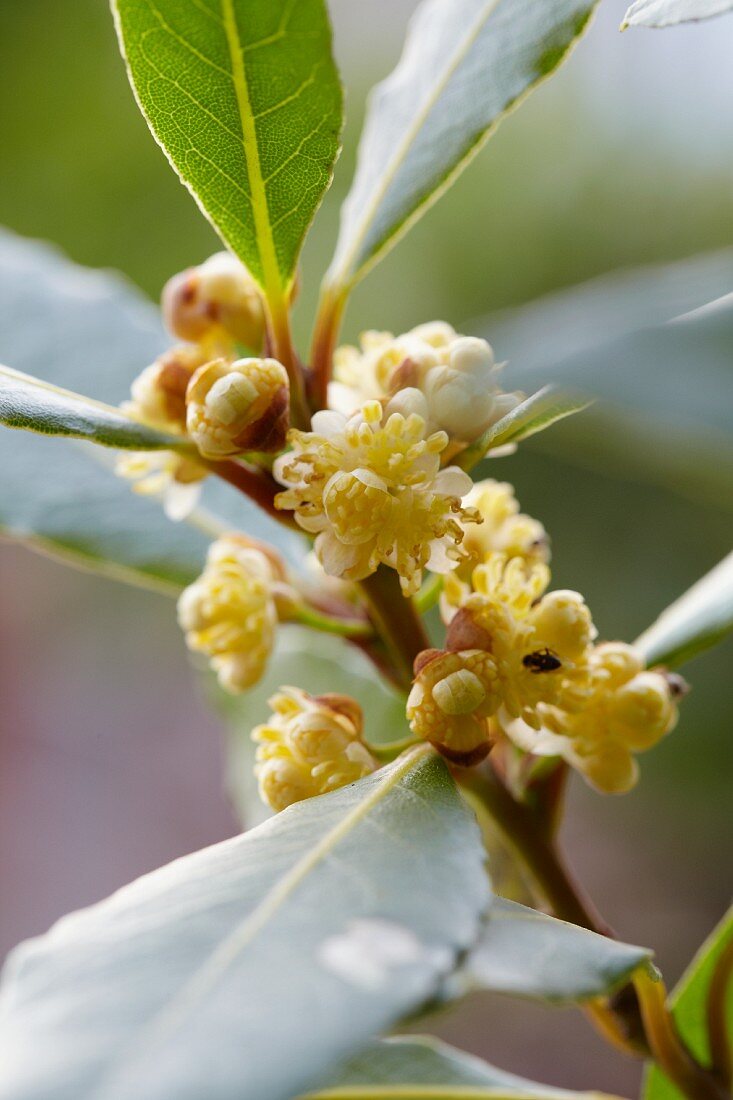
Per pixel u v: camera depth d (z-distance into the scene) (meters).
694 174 0.62
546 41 0.23
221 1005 0.19
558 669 0.22
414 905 0.20
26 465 0.26
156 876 0.21
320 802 0.21
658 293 0.20
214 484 0.27
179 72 0.22
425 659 0.22
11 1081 0.19
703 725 0.50
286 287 0.22
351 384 0.23
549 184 0.65
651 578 0.50
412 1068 0.23
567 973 0.20
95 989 0.19
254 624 0.24
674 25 0.21
